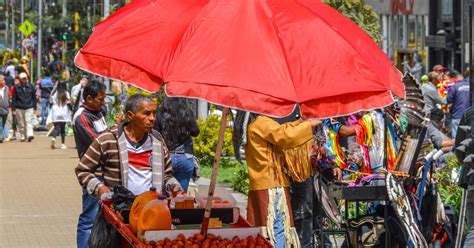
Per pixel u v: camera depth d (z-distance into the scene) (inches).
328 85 264.2
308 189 396.8
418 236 352.2
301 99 259.6
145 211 292.5
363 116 379.2
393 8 1488.7
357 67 270.5
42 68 1900.8
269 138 355.9
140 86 275.0
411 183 375.6
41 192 695.7
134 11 283.4
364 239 369.7
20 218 574.2
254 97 257.1
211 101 255.9
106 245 321.4
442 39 1234.6
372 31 767.7
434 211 382.9
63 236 514.0
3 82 1223.5
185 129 434.6
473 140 341.1
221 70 258.4
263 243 293.0
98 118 406.3
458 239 353.1
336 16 289.3
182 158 436.8
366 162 378.9
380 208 376.5
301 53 266.7
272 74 260.2
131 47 277.0
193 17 275.9
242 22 268.4
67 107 1110.4
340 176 375.6
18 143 1191.6
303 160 359.3
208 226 298.0
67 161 942.4
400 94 283.3
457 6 1293.1
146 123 336.2
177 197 320.8
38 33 1909.4
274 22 270.1
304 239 398.9
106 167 340.2
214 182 296.2
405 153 374.0
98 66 278.4
